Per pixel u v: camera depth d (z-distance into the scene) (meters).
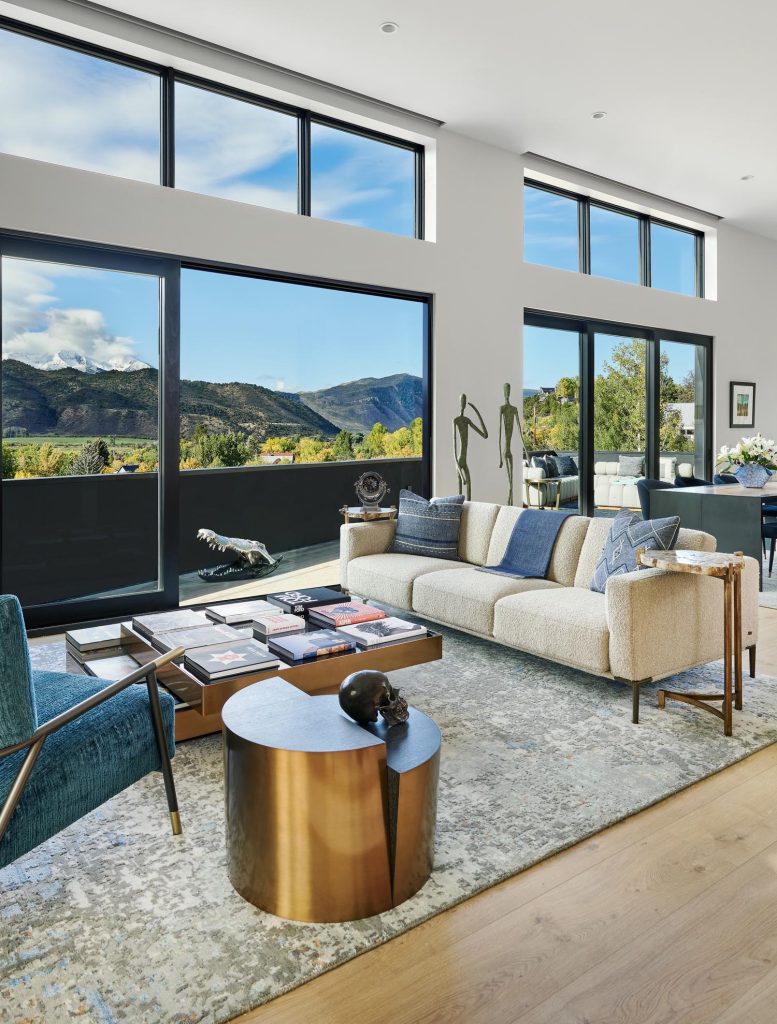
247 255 4.77
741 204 7.59
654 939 1.66
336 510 5.46
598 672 3.04
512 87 5.01
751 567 3.41
